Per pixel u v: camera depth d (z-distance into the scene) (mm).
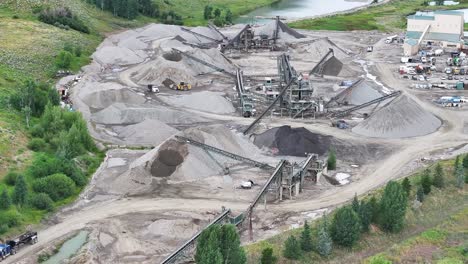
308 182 114562
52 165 112312
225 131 127750
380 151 130875
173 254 85062
